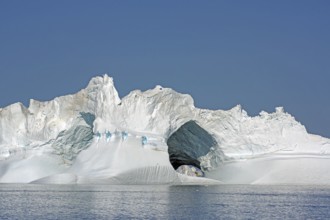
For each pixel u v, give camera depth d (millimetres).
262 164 198625
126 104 187625
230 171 199250
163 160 184125
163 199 131750
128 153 181125
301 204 127188
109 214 104625
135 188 165375
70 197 134125
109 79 187875
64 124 194125
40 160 195750
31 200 127938
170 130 190500
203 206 120000
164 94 188875
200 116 196125
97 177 176750
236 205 123250
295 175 193750
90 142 195750
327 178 192375
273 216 106250
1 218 100312
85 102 194125
